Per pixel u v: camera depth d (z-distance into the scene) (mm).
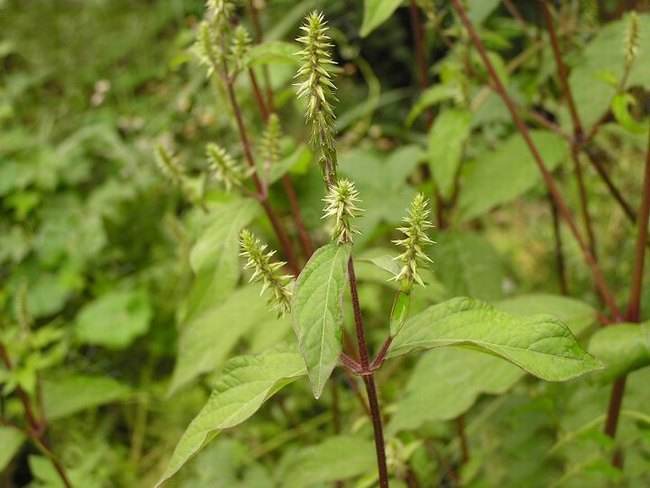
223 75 477
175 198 1139
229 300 567
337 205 300
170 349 1019
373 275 569
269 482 719
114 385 614
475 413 760
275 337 568
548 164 573
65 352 953
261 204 501
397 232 825
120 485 836
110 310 1025
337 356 293
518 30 714
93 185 1296
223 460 753
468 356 504
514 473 609
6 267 1163
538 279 932
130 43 1487
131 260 1160
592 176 823
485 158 607
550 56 644
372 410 346
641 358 421
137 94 1444
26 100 1428
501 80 588
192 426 333
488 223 1023
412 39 1317
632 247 806
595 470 507
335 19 1029
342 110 1251
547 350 316
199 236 489
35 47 1527
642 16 563
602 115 569
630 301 475
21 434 549
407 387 518
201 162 1114
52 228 1167
